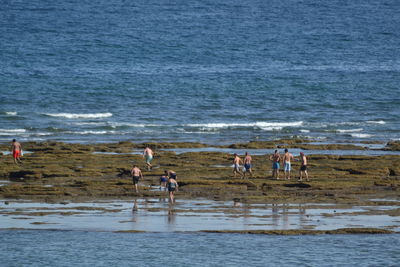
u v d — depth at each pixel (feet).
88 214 366.63
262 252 295.28
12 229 329.72
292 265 278.05
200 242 309.42
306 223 345.92
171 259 284.61
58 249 297.74
